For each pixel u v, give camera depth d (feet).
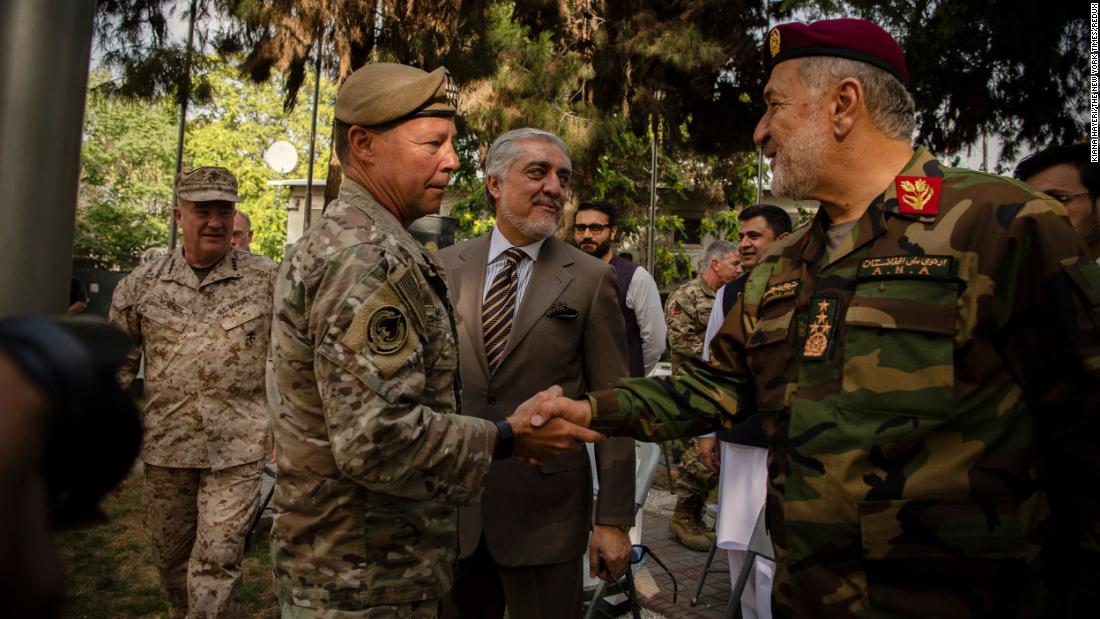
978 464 4.33
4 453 1.38
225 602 10.22
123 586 13.16
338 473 5.27
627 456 8.11
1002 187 4.58
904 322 4.48
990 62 21.93
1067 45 20.57
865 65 5.14
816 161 5.23
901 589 4.39
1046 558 4.39
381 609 5.31
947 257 4.48
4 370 1.45
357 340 4.91
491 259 8.45
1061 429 4.25
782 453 5.02
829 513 4.58
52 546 1.48
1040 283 4.27
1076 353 4.11
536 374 7.95
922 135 24.63
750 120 39.78
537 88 31.12
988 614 4.26
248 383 10.87
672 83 38.96
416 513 5.50
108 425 1.52
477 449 5.42
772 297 5.52
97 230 85.40
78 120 7.94
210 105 23.58
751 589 10.43
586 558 11.93
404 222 6.25
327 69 24.77
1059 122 22.11
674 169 62.90
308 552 5.31
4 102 7.47
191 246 10.94
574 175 35.58
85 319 1.70
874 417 4.50
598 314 8.18
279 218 94.32
